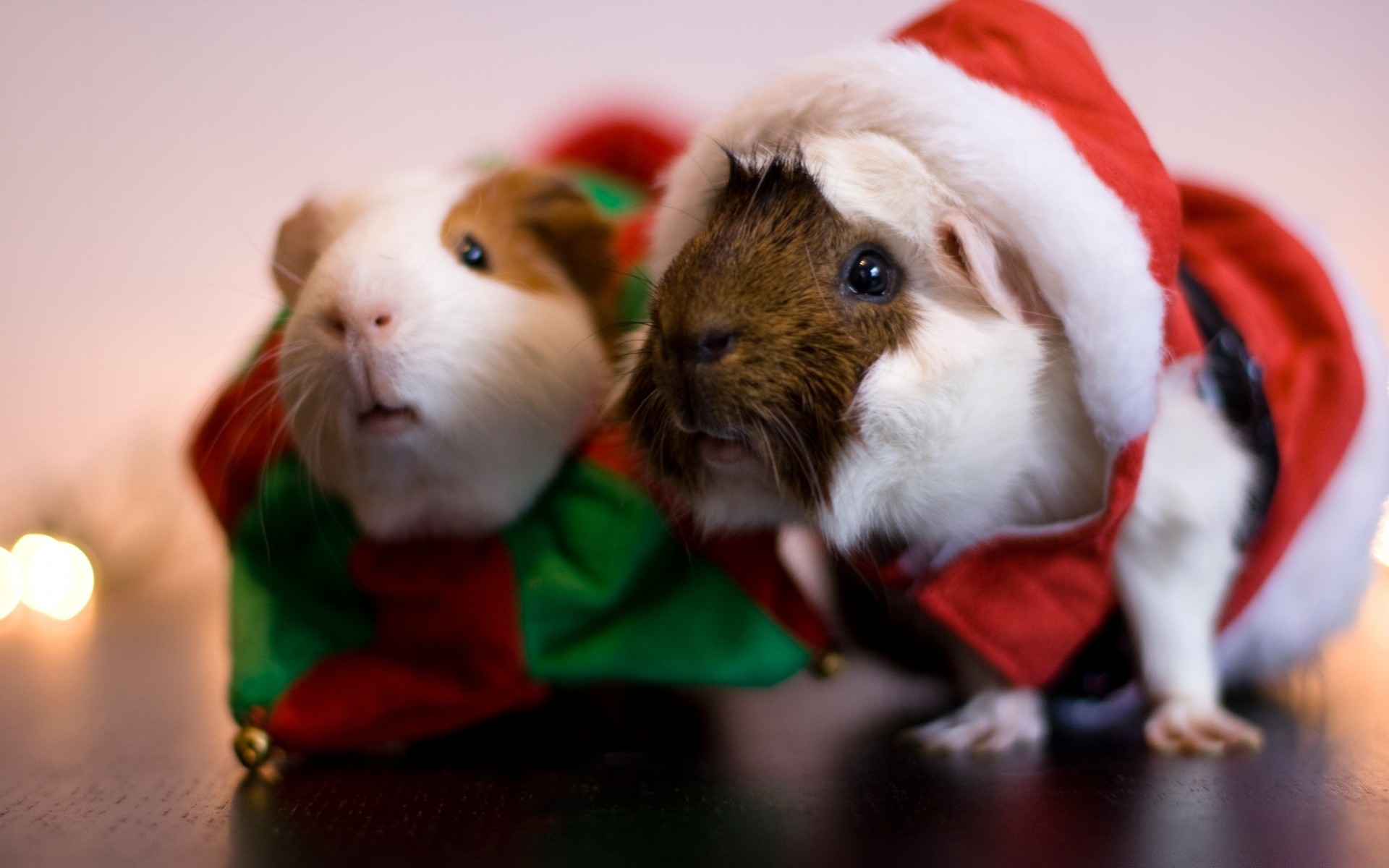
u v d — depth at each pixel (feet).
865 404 0.89
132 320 2.27
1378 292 2.11
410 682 1.05
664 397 0.92
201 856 0.84
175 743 1.09
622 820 0.90
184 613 1.83
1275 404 1.07
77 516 2.14
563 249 1.10
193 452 1.12
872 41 0.98
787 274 0.90
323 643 1.08
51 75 2.22
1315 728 1.11
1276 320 1.13
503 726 1.13
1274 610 1.18
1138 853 0.83
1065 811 0.90
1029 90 0.98
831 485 0.91
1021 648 1.02
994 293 0.90
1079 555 1.00
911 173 0.92
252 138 2.25
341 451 1.00
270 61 2.24
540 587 1.05
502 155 1.41
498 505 1.04
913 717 1.18
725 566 1.07
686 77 2.27
